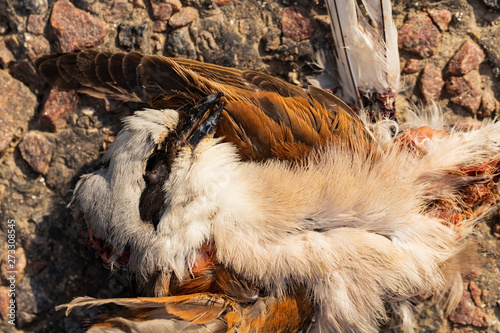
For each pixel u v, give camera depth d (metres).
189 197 0.35
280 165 0.35
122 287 0.38
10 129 0.39
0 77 0.39
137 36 0.39
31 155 0.39
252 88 0.36
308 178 0.35
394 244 0.35
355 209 0.35
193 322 0.34
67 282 0.38
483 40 0.38
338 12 0.37
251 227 0.35
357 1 0.38
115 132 0.39
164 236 0.35
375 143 0.35
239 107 0.35
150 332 0.34
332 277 0.35
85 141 0.39
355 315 0.35
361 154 0.35
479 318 0.38
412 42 0.38
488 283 0.38
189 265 0.35
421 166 0.35
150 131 0.35
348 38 0.37
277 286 0.35
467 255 0.36
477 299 0.38
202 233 0.35
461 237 0.36
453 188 0.36
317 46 0.38
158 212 0.35
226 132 0.36
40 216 0.39
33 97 0.39
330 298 0.35
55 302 0.38
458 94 0.38
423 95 0.38
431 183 0.36
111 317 0.34
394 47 0.37
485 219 0.38
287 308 0.35
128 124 0.36
